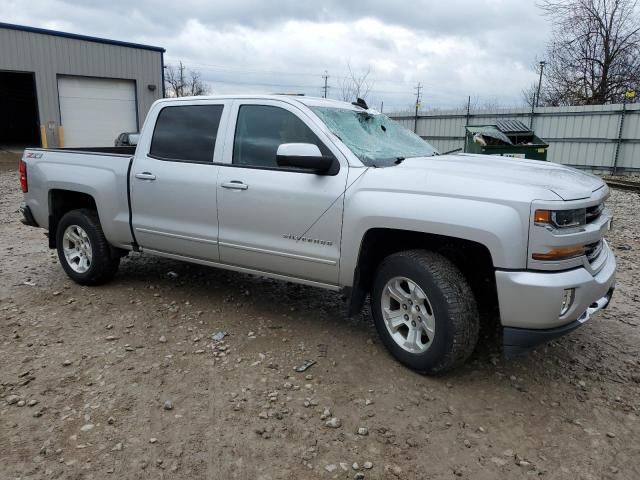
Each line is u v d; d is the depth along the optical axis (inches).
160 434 118.6
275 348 161.5
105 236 206.7
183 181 181.3
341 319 184.4
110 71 1008.9
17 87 1259.2
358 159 150.9
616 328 182.1
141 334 170.6
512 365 154.0
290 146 148.2
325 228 152.5
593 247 139.9
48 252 274.5
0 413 125.4
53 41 929.5
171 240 188.9
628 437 121.5
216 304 197.5
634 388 142.9
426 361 140.0
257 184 164.4
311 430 121.3
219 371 147.2
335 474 107.4
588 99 1085.1
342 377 144.5
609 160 789.9
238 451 113.6
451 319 133.2
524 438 120.6
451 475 108.2
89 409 127.6
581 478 108.0
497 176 136.9
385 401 133.4
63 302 198.1
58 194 222.1
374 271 157.6
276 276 170.2
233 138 173.9
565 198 125.2
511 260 124.6
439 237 142.6
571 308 127.0
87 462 109.0
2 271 236.8
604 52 1063.6
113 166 200.7
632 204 482.3
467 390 139.9
